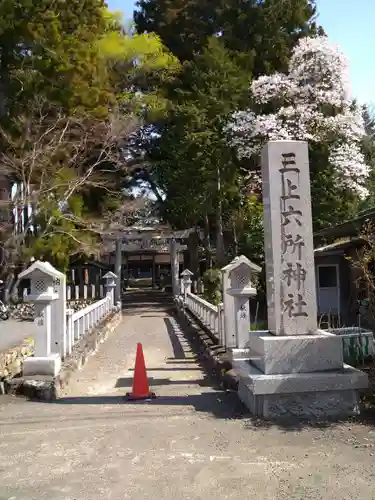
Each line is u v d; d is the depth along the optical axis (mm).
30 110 15859
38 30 15664
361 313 11422
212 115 20516
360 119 18969
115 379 9008
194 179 21281
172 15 25703
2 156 15961
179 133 21000
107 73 18672
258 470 4066
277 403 5398
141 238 25562
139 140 25828
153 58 21609
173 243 28141
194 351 11883
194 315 15312
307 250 5816
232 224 23484
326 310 17797
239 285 8078
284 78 18766
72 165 18422
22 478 4066
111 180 21328
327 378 5320
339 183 18891
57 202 16688
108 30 21125
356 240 13344
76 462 4379
